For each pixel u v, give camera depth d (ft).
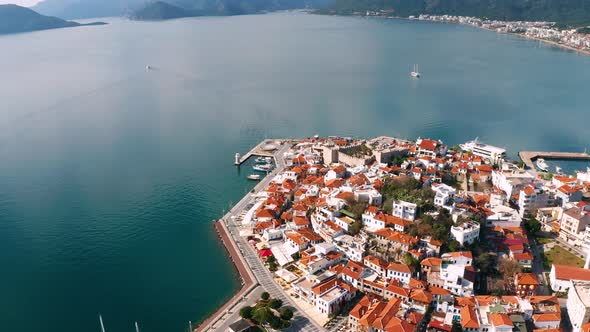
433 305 617.62
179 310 633.20
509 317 568.00
